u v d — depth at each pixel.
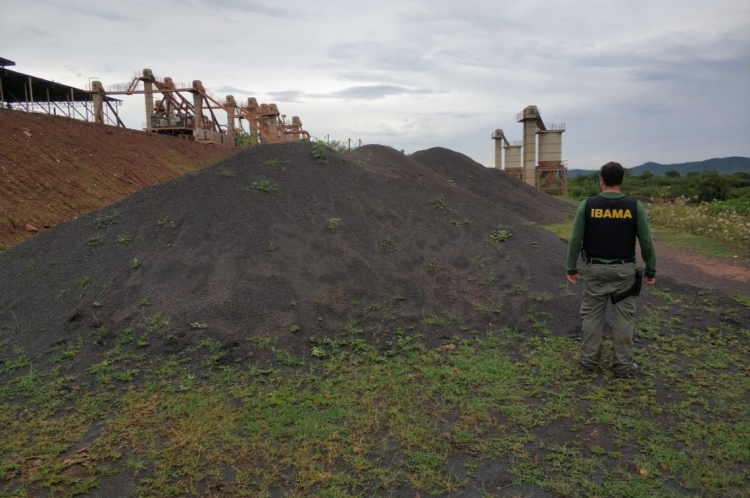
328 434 3.45
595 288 4.31
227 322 5.04
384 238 6.81
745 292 7.38
